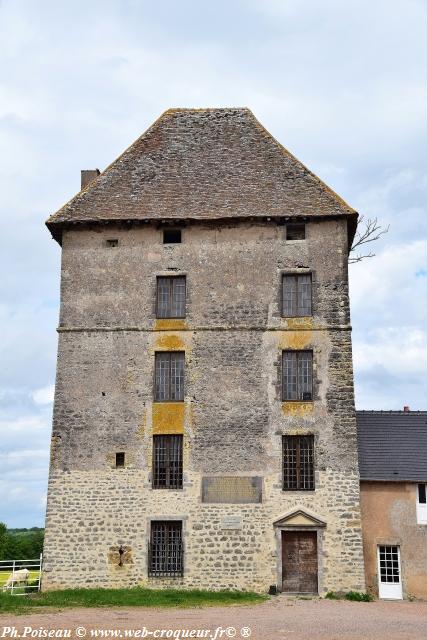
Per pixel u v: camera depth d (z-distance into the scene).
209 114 30.80
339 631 16.41
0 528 62.75
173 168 29.00
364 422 28.11
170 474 25.42
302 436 25.44
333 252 26.78
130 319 26.75
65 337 26.73
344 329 26.08
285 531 24.66
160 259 27.25
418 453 26.62
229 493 25.00
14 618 17.89
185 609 20.36
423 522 25.44
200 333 26.45
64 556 24.78
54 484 25.39
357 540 24.34
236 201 27.58
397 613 20.38
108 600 21.64
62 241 27.72
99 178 28.80
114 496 25.20
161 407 25.89
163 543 24.89
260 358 26.09
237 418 25.62
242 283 26.81
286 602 22.52
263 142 29.58
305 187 27.75
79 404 26.08
